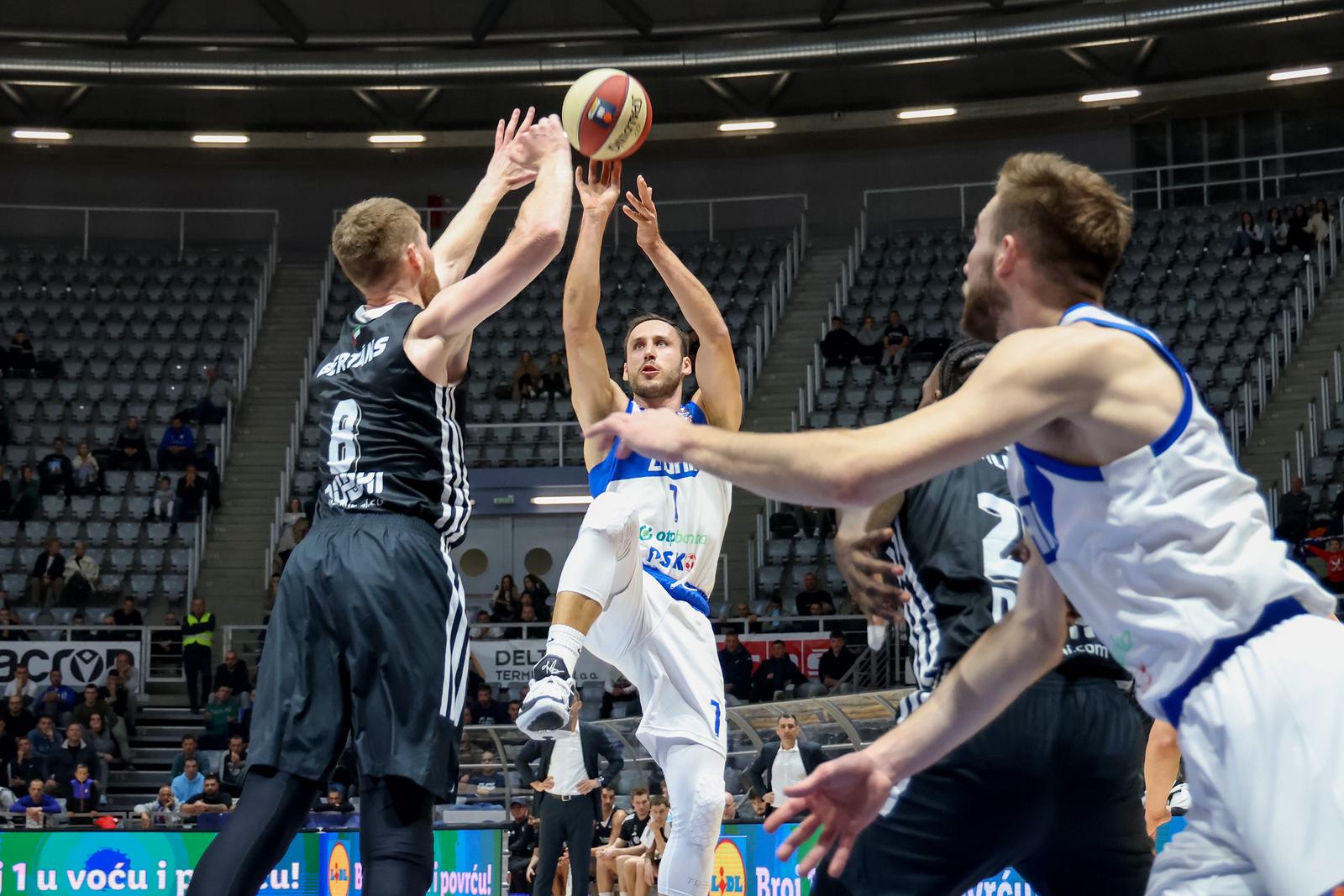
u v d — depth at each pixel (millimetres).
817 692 17609
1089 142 30328
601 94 5555
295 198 31891
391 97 29375
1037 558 2967
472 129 30359
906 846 3309
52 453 24047
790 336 28219
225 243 31609
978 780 3262
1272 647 2469
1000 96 29359
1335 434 22375
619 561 4938
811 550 23016
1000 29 25719
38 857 9266
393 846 3689
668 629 5270
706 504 5566
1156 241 28000
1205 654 2496
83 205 31234
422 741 3746
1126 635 2607
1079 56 27578
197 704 20062
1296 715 2412
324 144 30234
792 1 27500
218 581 23781
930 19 27781
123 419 26250
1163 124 29922
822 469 2469
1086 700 3307
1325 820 2348
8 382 26281
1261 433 23344
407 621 3818
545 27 28219
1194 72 28219
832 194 31578
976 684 3000
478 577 24594
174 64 26562
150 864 9344
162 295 29297
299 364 28234
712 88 29156
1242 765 2430
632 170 32031
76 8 27156
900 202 31266
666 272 5773
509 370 27484
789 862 10516
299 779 3760
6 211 30859
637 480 5488
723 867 10695
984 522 3510
